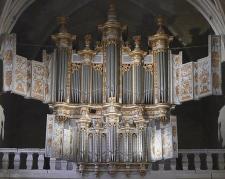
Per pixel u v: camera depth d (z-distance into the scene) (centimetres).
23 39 2480
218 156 2105
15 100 2498
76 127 2131
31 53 2488
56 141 2095
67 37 2206
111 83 2144
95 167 2067
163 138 2112
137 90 2161
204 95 2116
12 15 2222
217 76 2100
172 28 2498
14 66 2095
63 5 2439
